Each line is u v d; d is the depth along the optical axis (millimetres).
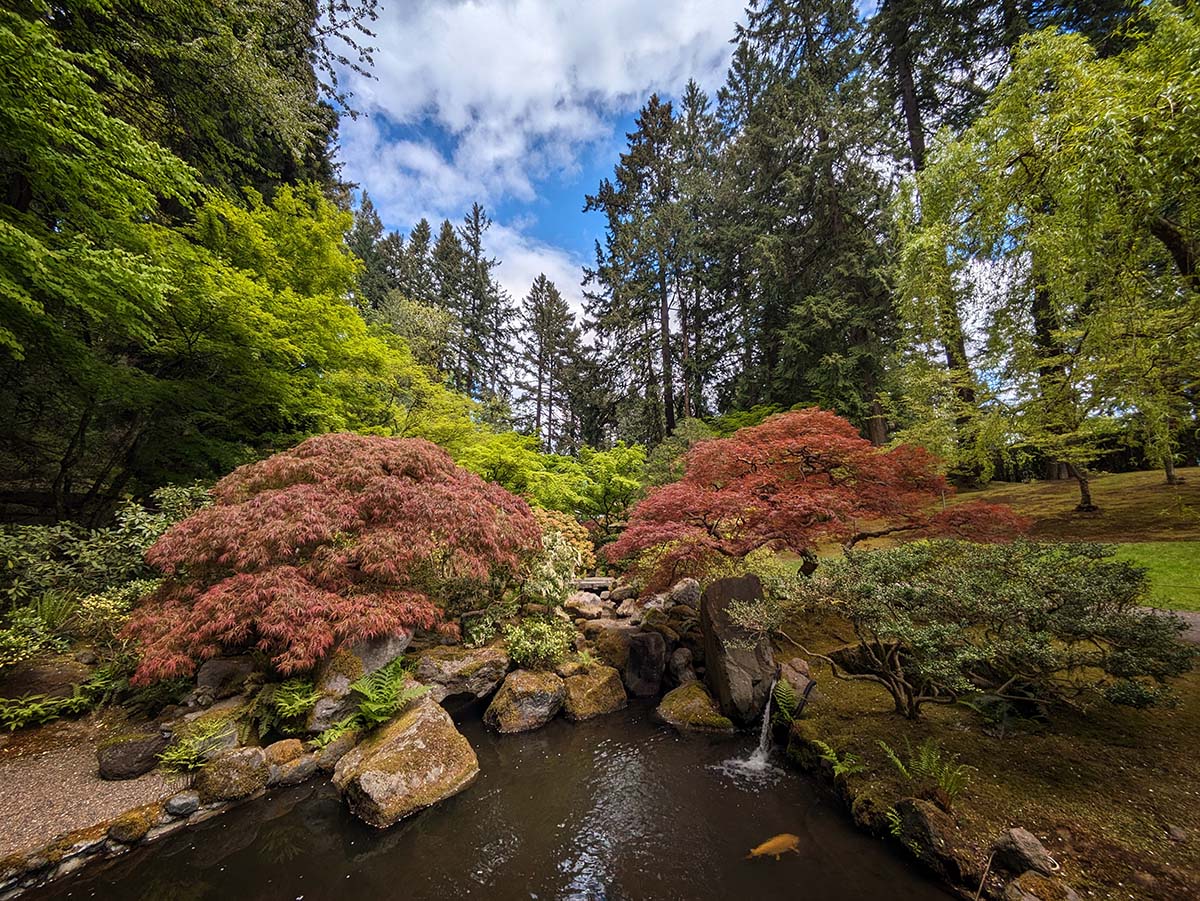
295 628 4195
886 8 13562
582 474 13000
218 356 6902
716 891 2811
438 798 3816
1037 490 12742
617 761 4430
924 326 6227
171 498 6121
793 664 5270
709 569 6941
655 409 20578
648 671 6086
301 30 9883
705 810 3605
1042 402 6254
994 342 6148
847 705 4516
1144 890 2238
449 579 6027
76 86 4301
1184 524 8289
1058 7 10117
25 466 7605
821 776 3840
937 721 4031
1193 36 3316
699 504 5566
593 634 6941
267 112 8695
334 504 4879
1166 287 4281
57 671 4762
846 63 14094
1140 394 4988
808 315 13688
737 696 5012
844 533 5535
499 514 5848
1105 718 3848
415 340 15953
